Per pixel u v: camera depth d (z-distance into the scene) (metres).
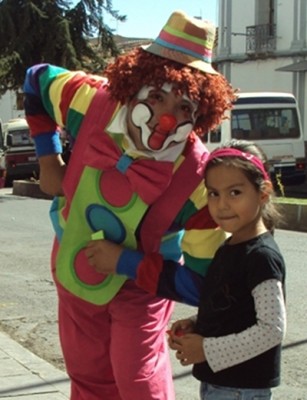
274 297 2.56
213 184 2.74
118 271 3.18
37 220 14.59
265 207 2.76
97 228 3.31
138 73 3.13
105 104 3.33
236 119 18.91
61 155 3.62
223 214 2.72
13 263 9.57
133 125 3.17
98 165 3.25
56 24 21.81
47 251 10.54
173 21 3.20
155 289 3.15
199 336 2.69
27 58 22.08
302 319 6.52
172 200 3.19
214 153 2.79
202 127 3.30
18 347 5.67
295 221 12.87
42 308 7.12
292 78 27.33
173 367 5.31
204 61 3.21
